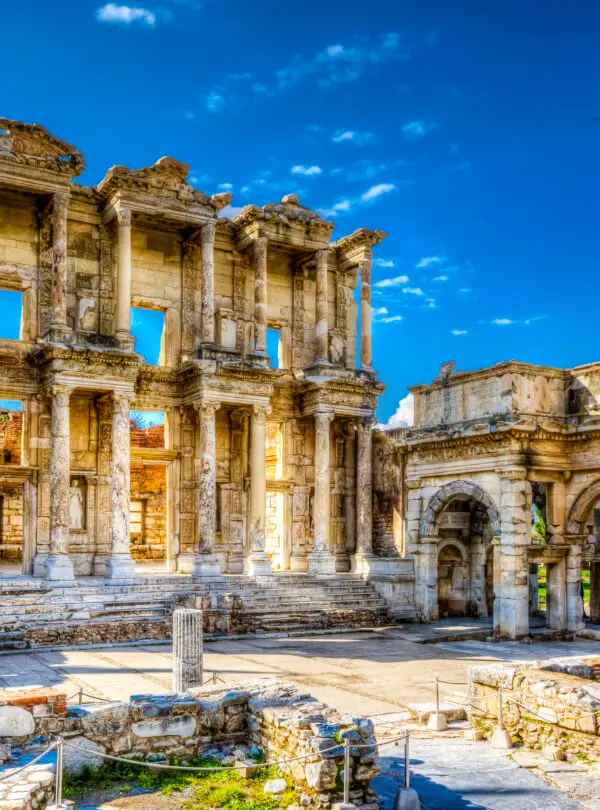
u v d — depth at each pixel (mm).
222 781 14570
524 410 32656
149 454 39969
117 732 15227
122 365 36781
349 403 43531
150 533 54562
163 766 13445
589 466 32688
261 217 41906
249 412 42562
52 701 14688
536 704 17047
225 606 33156
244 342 43594
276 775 14727
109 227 40406
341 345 46906
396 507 43906
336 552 45375
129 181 38125
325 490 42062
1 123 35906
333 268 47500
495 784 15016
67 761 14633
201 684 20750
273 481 43875
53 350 35031
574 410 33562
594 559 37125
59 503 34781
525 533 32344
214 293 43094
